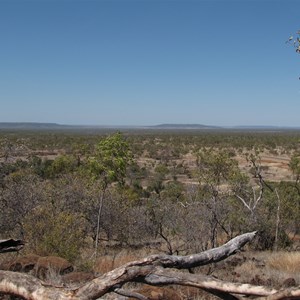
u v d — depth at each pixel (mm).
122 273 2723
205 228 12242
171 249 12938
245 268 10656
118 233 16188
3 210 13445
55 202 14953
